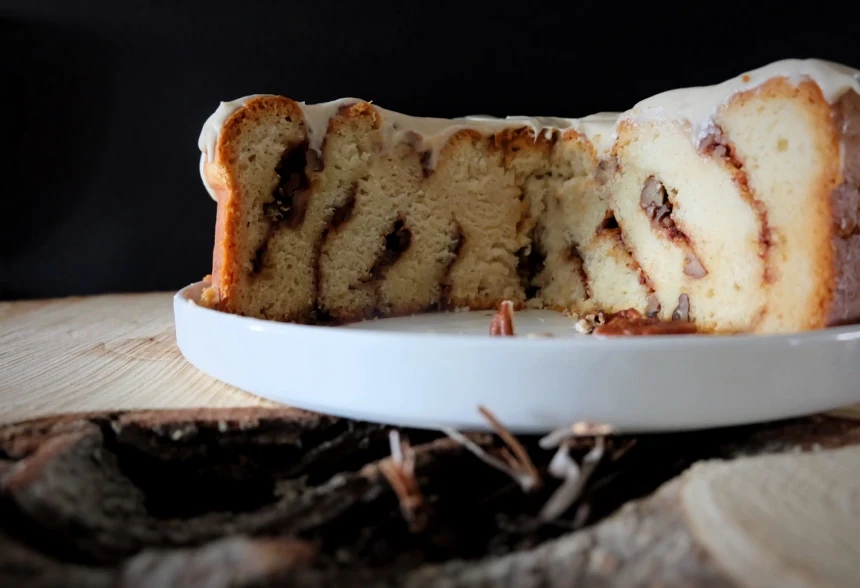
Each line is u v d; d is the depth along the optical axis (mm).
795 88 311
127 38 510
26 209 522
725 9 510
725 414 269
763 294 323
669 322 345
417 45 516
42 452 259
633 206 370
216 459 283
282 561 213
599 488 259
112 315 439
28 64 508
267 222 359
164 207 532
